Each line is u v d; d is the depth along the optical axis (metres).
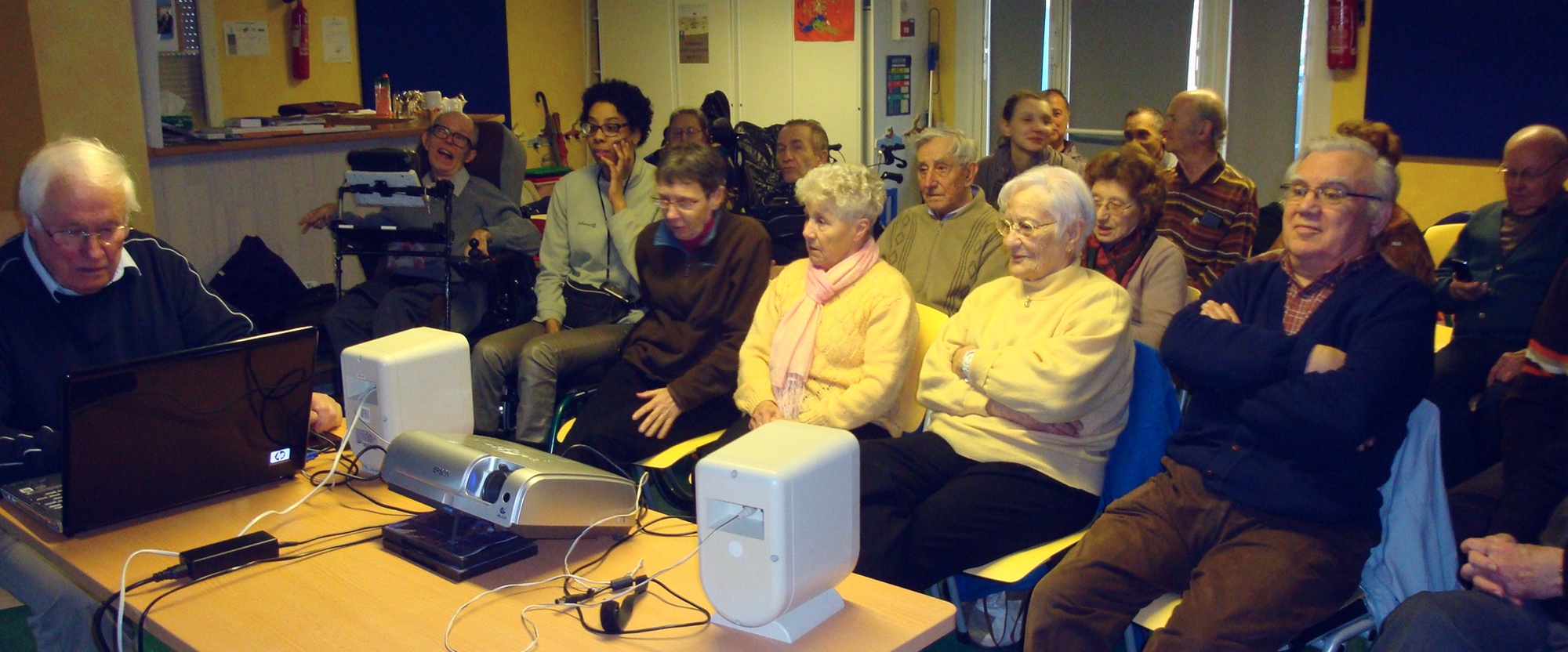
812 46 6.27
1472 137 4.36
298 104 5.44
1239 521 1.88
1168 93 5.60
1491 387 2.85
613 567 1.55
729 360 2.78
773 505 1.25
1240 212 3.39
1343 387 1.81
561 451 2.71
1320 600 1.76
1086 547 1.94
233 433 1.76
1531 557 1.72
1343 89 4.75
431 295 3.61
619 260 3.42
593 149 3.44
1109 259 2.73
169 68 5.30
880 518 2.13
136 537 1.66
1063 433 2.17
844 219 2.51
